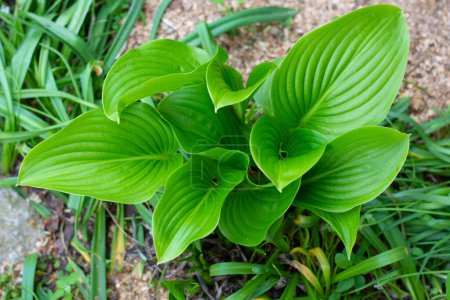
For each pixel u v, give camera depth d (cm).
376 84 78
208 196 79
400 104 97
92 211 95
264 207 82
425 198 87
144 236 94
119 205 95
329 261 89
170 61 84
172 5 105
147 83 75
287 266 88
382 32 76
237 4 105
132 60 82
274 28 104
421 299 86
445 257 87
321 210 80
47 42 100
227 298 83
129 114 82
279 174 74
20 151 96
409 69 101
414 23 103
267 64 78
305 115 83
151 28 104
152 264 92
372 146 77
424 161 93
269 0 105
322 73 80
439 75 100
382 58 77
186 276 90
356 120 80
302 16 104
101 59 103
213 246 90
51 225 96
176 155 85
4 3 105
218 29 100
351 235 78
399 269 87
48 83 98
